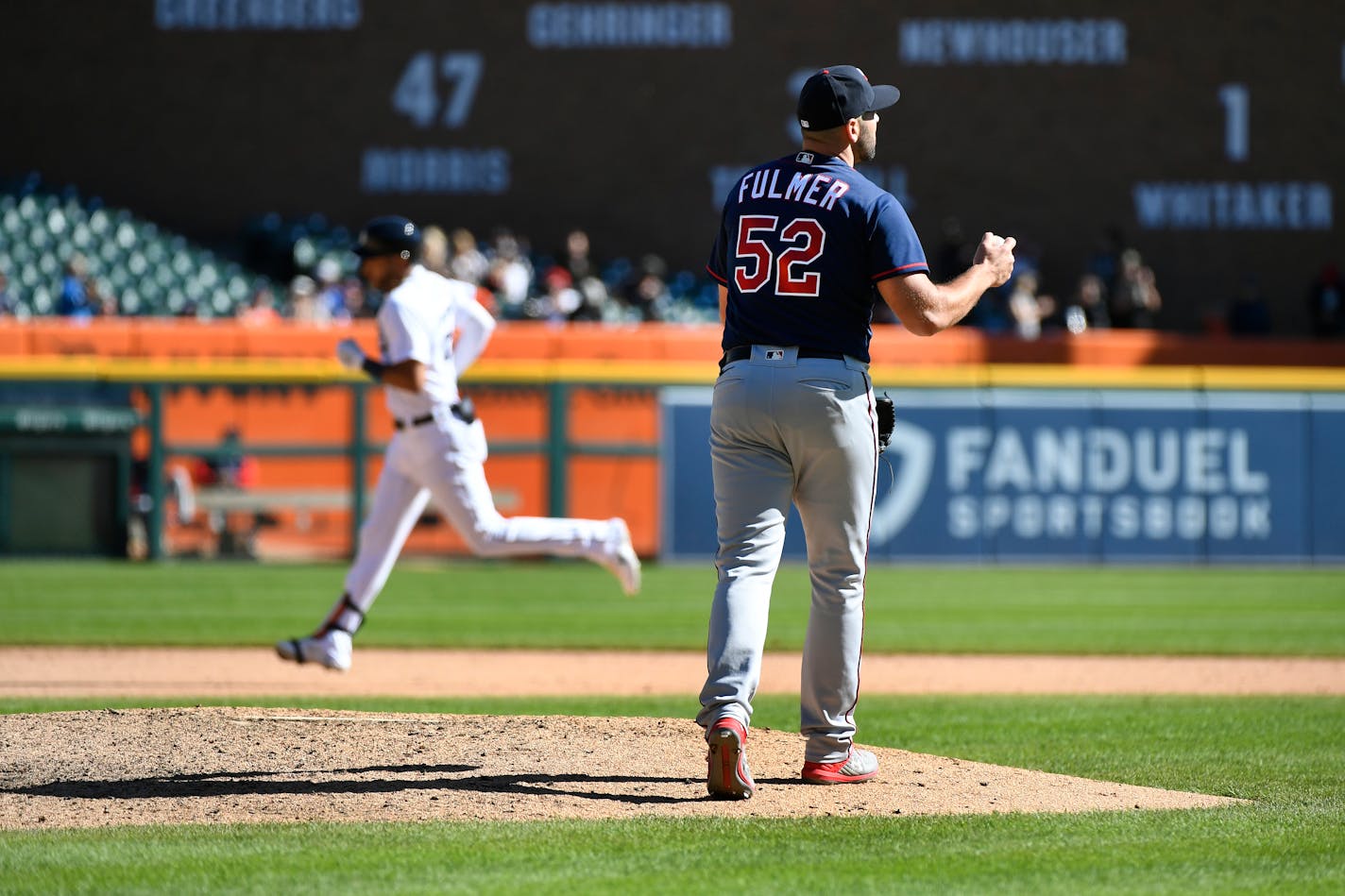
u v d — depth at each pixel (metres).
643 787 16.31
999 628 38.34
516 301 71.19
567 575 52.91
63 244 73.75
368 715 20.36
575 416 56.66
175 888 12.29
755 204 15.73
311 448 55.84
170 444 55.16
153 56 78.88
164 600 42.03
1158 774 18.41
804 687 16.42
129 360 60.00
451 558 57.06
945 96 78.50
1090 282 72.31
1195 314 78.69
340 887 12.36
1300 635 36.91
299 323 64.12
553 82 79.00
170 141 79.00
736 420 15.48
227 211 79.19
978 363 66.00
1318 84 77.94
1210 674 30.48
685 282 78.94
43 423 54.34
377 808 15.30
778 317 15.43
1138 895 12.32
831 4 78.38
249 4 78.81
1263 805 16.22
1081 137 78.38
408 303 22.70
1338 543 58.81
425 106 78.94
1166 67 78.19
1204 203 78.44
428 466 23.11
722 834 14.32
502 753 17.72
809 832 14.45
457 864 13.13
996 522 58.00
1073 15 78.00
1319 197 78.31
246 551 55.53
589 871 12.94
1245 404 58.78
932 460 57.91
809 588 48.09
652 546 57.00
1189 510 58.59
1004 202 78.62
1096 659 32.81
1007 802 16.14
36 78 78.81
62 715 19.88
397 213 79.25
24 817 15.02
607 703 25.09
